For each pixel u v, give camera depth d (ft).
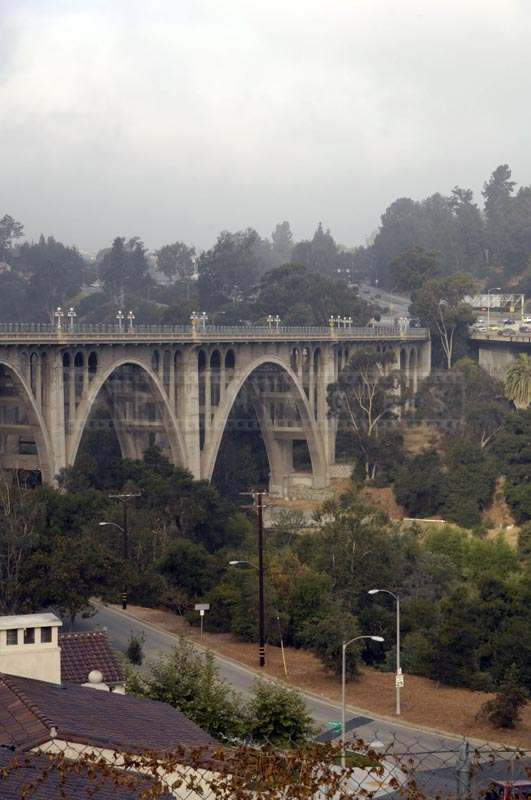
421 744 278.46
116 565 388.78
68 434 608.19
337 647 343.46
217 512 618.44
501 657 364.99
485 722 301.84
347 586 444.14
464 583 488.44
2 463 598.34
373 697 328.29
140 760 123.75
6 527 397.39
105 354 625.00
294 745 220.64
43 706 151.02
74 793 119.85
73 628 394.73
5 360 554.87
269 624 384.88
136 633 394.93
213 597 409.28
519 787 178.81
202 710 222.48
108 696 174.19
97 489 633.61
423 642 367.86
